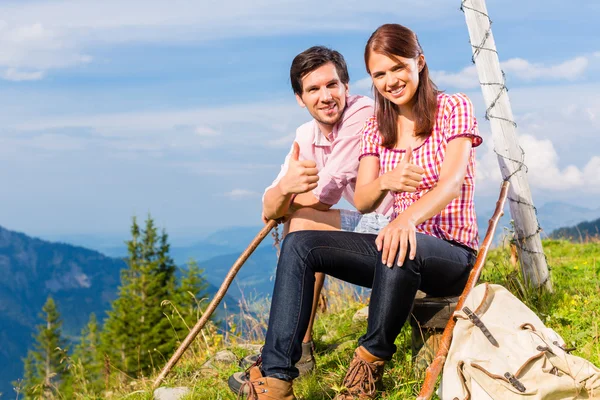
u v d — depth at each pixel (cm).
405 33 350
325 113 421
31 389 627
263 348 329
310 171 381
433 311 357
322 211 431
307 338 439
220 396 427
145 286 5794
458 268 343
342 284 710
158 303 5734
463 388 282
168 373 508
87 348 5088
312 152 460
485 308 308
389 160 374
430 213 326
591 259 788
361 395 335
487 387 279
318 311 671
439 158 357
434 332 365
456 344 296
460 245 359
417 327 376
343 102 426
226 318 632
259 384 319
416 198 367
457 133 347
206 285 5528
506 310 309
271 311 330
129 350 5147
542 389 272
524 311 312
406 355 407
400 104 356
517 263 564
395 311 322
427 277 336
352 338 527
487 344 291
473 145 354
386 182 337
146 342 5288
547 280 543
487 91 541
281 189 392
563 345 300
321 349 507
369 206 354
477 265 330
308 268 333
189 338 502
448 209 360
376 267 325
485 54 541
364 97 433
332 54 424
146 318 5488
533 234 539
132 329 5403
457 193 335
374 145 382
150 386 495
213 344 611
